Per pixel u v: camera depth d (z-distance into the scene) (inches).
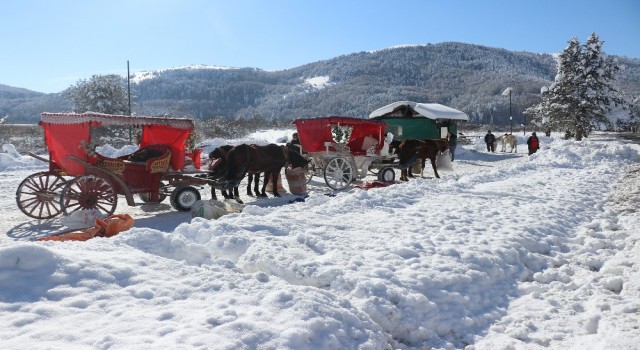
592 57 2042.3
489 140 1439.5
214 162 475.5
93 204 383.9
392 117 1277.1
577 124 2016.5
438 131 1257.4
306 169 577.3
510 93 2182.6
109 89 1606.8
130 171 408.2
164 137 450.0
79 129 387.5
